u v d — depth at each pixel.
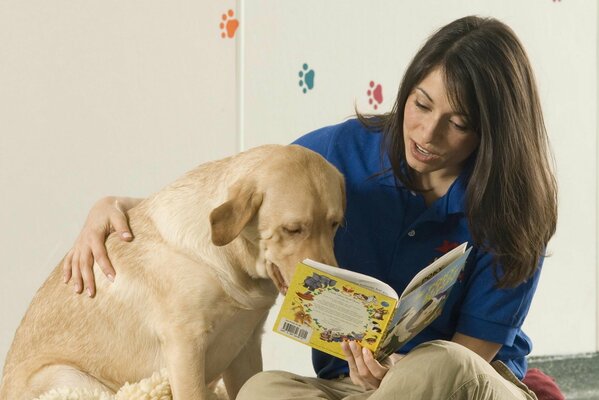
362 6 3.71
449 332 2.38
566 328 4.27
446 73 2.05
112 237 2.24
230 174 2.07
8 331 3.10
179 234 2.12
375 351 1.88
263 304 2.17
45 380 2.19
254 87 3.51
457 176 2.31
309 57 3.62
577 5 4.23
